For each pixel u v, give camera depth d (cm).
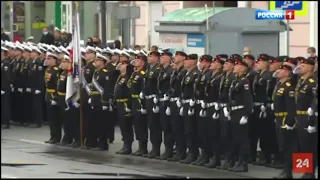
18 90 3231
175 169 2198
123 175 2080
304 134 1977
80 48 2656
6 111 3173
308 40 3681
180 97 2297
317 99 1959
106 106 2562
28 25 5106
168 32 3206
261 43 3141
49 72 2738
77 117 2655
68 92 2622
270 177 2059
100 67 2570
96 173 2112
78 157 2436
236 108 2123
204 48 3056
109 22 4847
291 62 2120
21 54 3197
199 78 2231
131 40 4103
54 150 2594
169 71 2333
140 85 2414
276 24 3141
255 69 2300
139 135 2452
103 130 2588
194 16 3112
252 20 3114
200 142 2269
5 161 2338
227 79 2155
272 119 2234
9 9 4834
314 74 2005
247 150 2145
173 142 2375
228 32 3091
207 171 2166
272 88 2214
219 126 2203
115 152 2553
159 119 2388
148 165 2278
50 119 2750
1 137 2919
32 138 2894
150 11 4722
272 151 2255
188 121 2273
